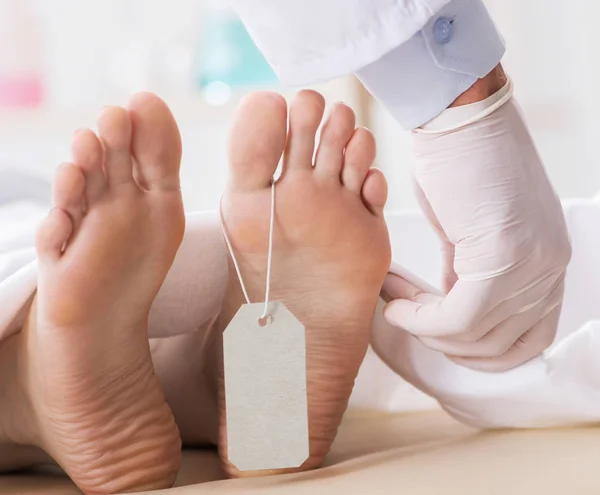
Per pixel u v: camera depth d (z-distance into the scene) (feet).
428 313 3.19
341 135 3.07
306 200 3.09
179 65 6.72
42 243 2.95
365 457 3.16
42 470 3.37
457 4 2.99
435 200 3.11
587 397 3.24
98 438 3.06
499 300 3.11
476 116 3.03
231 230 3.12
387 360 3.44
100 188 2.97
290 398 2.98
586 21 6.58
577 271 3.77
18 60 6.70
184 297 3.37
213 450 3.49
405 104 3.05
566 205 3.81
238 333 2.99
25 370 3.06
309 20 2.96
